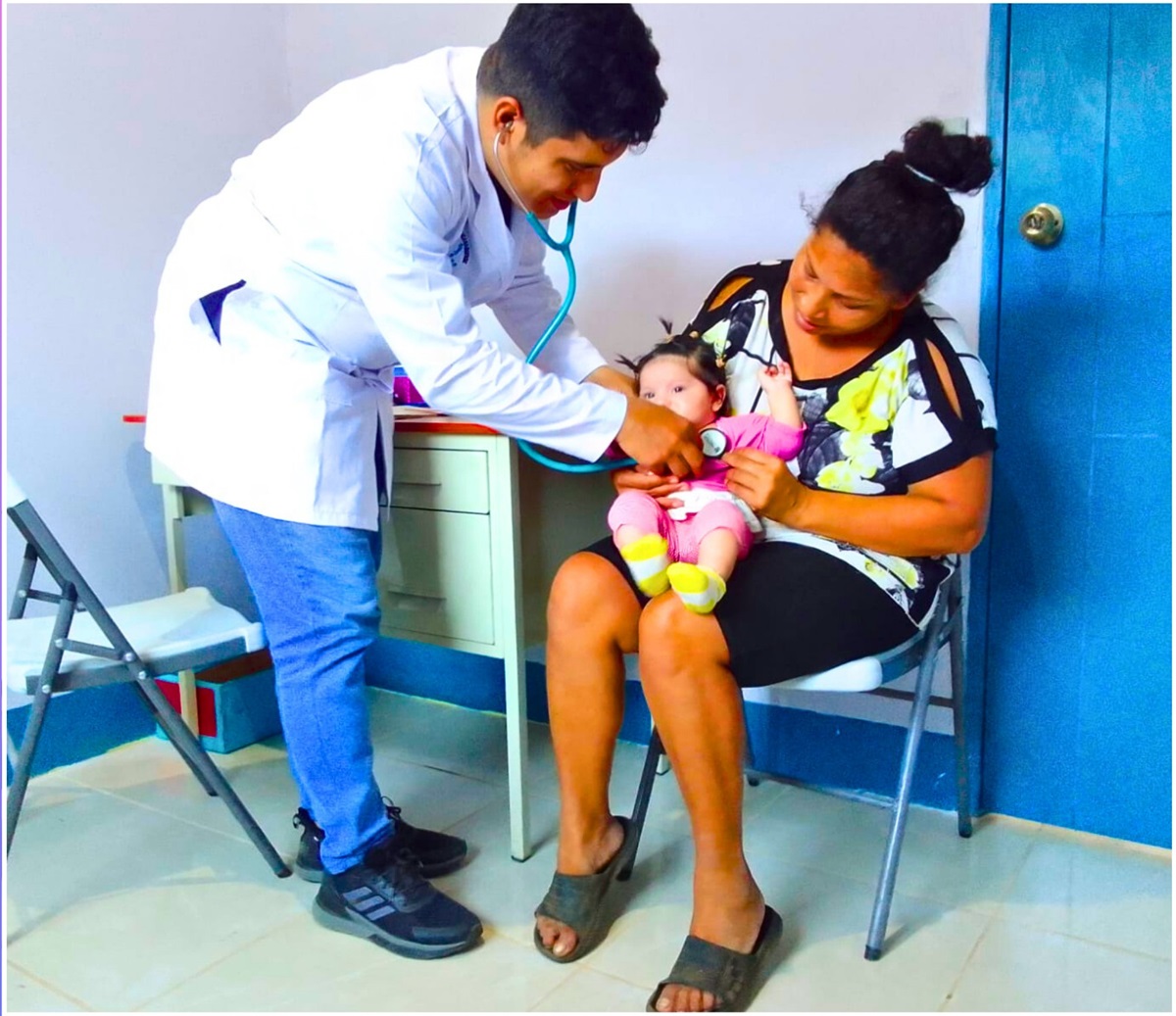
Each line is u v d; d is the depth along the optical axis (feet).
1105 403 4.35
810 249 3.54
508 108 3.32
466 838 4.79
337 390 3.88
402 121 3.36
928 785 5.01
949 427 3.63
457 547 4.54
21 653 4.11
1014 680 4.74
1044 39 4.26
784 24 4.89
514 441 4.30
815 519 3.58
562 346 4.45
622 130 3.18
